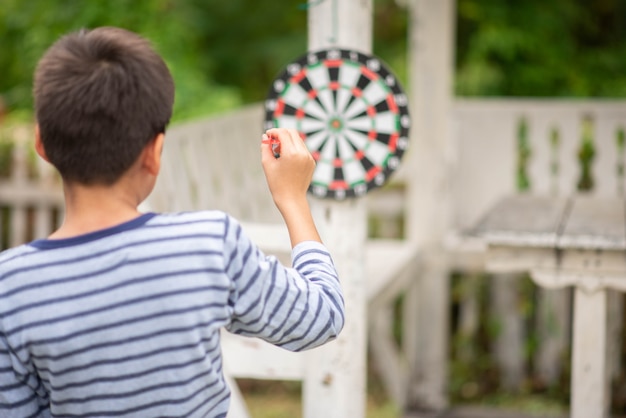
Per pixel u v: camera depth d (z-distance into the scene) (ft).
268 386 20.22
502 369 19.15
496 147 18.95
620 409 17.89
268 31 32.27
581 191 19.10
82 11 24.62
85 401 5.77
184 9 29.09
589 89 27.84
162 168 12.35
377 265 16.01
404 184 20.58
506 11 27.48
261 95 31.94
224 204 14.71
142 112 5.81
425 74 17.93
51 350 5.68
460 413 18.07
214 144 14.60
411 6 18.24
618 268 11.27
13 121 23.52
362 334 11.22
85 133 5.72
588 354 11.47
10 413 5.98
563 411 18.12
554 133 19.66
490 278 19.27
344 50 10.84
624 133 18.43
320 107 10.94
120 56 5.83
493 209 13.71
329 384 11.18
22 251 5.85
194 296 5.68
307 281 6.14
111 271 5.69
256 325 5.88
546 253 11.48
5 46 26.99
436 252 18.13
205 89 24.99
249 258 5.87
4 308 5.76
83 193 5.86
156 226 5.80
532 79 27.55
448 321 18.99
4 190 20.26
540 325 18.97
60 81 5.75
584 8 29.81
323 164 10.95
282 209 6.57
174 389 5.73
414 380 18.24
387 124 10.84
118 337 5.66
